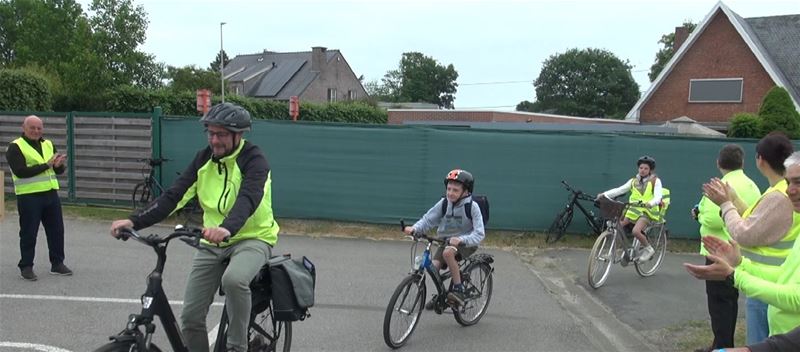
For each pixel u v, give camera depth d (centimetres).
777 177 382
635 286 757
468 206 541
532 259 898
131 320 313
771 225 345
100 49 3731
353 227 1027
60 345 477
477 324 586
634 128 2759
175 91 2380
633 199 831
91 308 568
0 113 1123
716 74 3178
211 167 363
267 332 409
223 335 379
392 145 1024
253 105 2559
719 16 3142
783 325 281
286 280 381
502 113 3697
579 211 1020
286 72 6569
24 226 643
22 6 5162
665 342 552
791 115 2120
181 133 1054
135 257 770
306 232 995
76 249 802
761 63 3019
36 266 704
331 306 616
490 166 1024
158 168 1059
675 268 868
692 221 1023
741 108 3114
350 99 6681
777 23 3316
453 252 528
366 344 513
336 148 1033
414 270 523
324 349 497
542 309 646
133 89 2255
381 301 641
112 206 1095
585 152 1019
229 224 325
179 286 652
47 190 653
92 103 2420
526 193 1026
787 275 273
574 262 880
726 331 484
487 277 604
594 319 624
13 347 468
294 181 1040
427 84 10300
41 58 4388
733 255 292
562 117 3734
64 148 1102
